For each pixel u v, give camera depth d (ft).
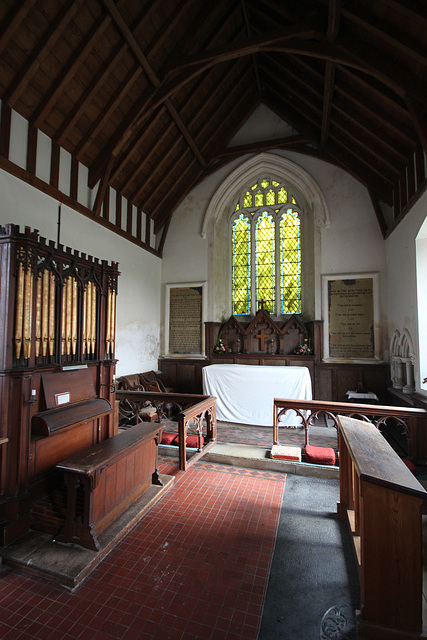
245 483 14.61
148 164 28.32
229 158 32.89
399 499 7.13
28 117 18.69
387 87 18.37
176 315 33.71
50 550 9.81
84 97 19.85
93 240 24.21
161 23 20.44
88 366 14.14
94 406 13.48
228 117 30.71
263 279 33.55
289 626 7.50
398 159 22.99
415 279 20.61
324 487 14.25
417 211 20.01
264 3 20.75
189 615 7.78
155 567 9.39
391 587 7.06
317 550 10.16
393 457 8.79
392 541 7.12
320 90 23.62
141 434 12.81
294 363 29.91
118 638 7.18
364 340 28.32
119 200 27.63
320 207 30.07
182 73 22.62
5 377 10.56
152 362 32.48
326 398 28.81
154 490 13.47
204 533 11.00
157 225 33.91
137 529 11.20
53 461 12.05
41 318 11.71
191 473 15.61
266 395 23.22
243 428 23.06
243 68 28.17
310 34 18.67
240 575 9.09
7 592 8.49
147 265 31.99
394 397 25.75
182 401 19.17
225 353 32.01
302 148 30.42
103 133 23.02
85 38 17.87
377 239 28.53
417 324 20.34
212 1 22.15
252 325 31.78
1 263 10.75
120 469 11.68
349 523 11.01
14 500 10.44
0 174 16.98
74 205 22.09
